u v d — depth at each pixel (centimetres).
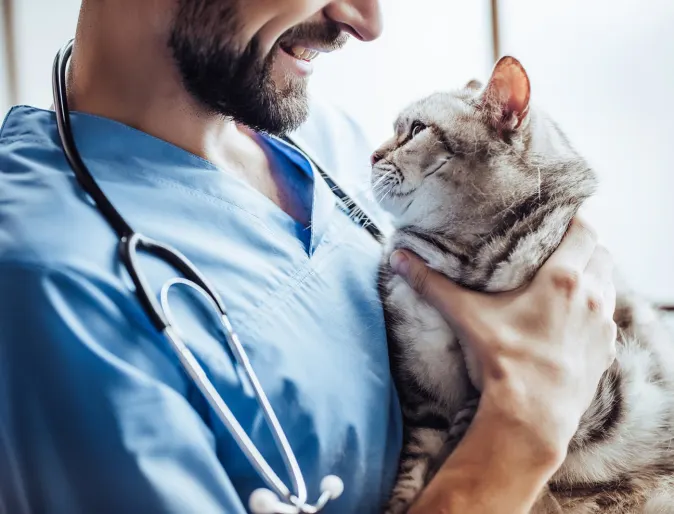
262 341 74
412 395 98
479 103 104
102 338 63
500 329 84
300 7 75
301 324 80
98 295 64
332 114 129
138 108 84
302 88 86
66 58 87
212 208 82
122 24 81
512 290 91
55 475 59
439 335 95
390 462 84
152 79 83
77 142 80
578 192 99
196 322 70
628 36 180
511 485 72
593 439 93
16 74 188
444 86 170
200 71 78
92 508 58
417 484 84
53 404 60
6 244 65
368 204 117
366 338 88
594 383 83
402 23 188
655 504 94
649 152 180
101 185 77
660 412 98
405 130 111
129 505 58
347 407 78
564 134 112
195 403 68
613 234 181
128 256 67
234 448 69
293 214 96
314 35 81
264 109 82
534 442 74
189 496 60
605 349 85
